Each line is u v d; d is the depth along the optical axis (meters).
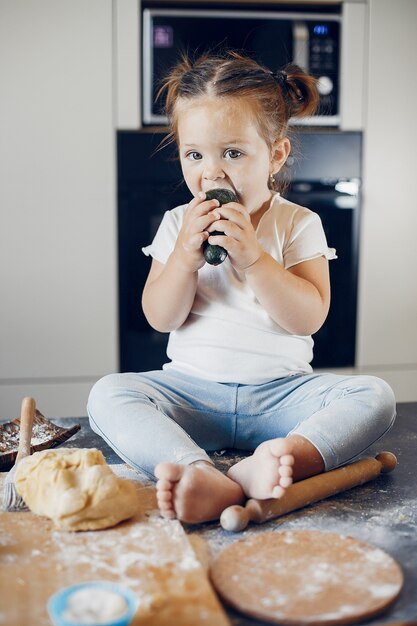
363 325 2.51
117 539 0.96
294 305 1.39
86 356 2.41
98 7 2.29
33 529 1.00
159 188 2.38
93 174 2.35
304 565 0.89
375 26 2.40
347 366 2.52
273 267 1.36
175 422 1.32
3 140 2.31
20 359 2.38
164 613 0.78
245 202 1.41
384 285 2.51
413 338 2.54
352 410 1.25
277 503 1.08
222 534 1.03
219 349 1.43
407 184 2.48
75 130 2.33
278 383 1.43
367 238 2.48
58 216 2.35
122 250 2.39
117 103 2.33
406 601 0.84
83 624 0.71
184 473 1.04
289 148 1.54
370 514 1.11
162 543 0.95
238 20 2.34
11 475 1.13
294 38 2.37
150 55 2.32
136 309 2.41
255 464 1.09
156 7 2.34
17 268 2.36
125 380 1.34
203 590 0.82
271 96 1.45
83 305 2.39
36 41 2.29
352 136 2.43
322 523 1.07
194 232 1.31
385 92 2.44
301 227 1.50
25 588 0.83
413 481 1.26
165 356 2.44
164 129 2.35
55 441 1.37
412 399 2.54
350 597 0.82
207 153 1.38
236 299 1.45
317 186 2.43
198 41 2.34
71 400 2.41
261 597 0.82
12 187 2.33
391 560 0.90
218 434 1.42
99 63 2.31
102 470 1.03
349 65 2.41
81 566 0.88
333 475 1.18
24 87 2.30
